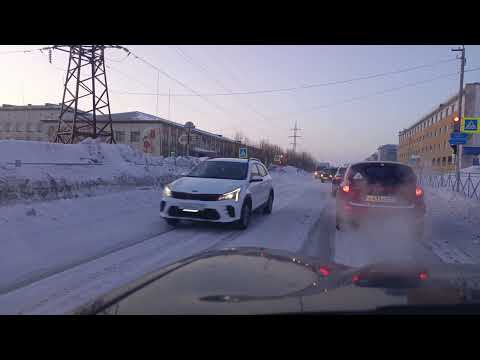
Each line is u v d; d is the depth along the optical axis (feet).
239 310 4.70
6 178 29.96
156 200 36.60
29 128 179.42
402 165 24.13
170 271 6.88
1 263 14.89
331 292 5.32
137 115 176.86
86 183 37.01
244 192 24.41
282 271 6.81
